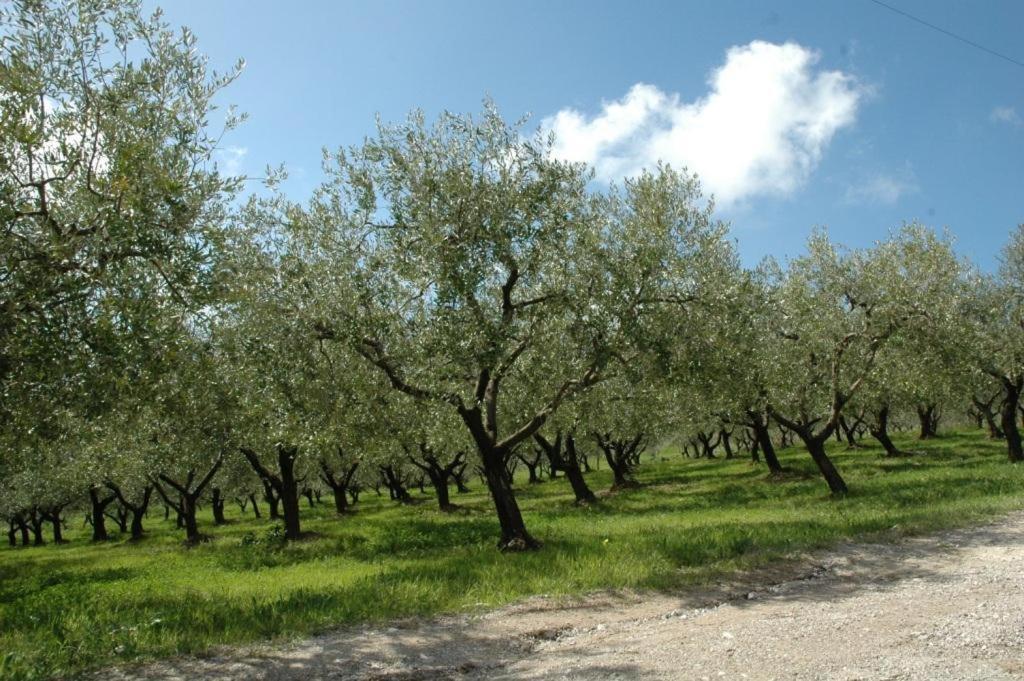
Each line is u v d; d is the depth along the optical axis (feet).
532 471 191.42
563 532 69.46
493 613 36.32
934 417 192.03
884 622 31.04
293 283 50.78
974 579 38.47
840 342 83.30
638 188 58.70
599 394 87.61
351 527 101.24
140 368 32.60
